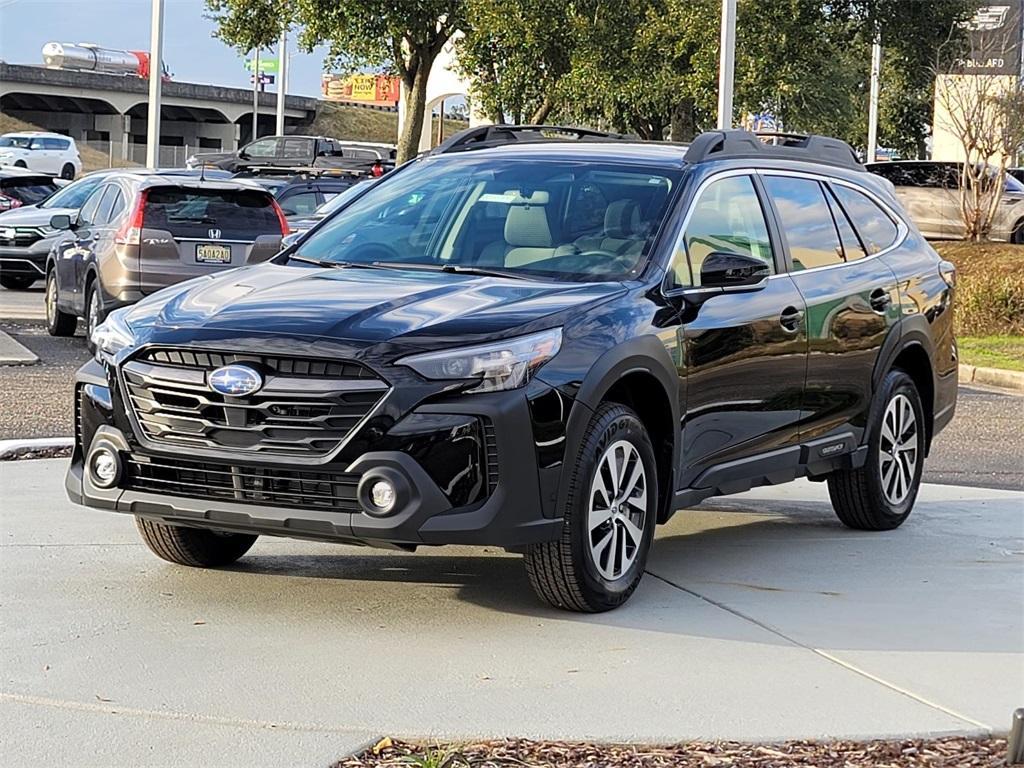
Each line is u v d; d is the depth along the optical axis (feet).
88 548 23.49
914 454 27.84
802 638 19.75
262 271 22.12
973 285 67.21
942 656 19.13
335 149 122.01
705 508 29.35
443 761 14.69
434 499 18.37
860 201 27.37
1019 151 89.04
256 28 119.44
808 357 24.41
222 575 22.15
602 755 15.08
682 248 22.25
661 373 20.81
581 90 104.78
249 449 18.83
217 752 14.89
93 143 345.92
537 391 18.89
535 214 22.85
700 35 100.37
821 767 14.97
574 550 19.62
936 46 106.22
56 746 14.98
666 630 19.88
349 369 18.54
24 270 71.67
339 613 20.21
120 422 19.69
